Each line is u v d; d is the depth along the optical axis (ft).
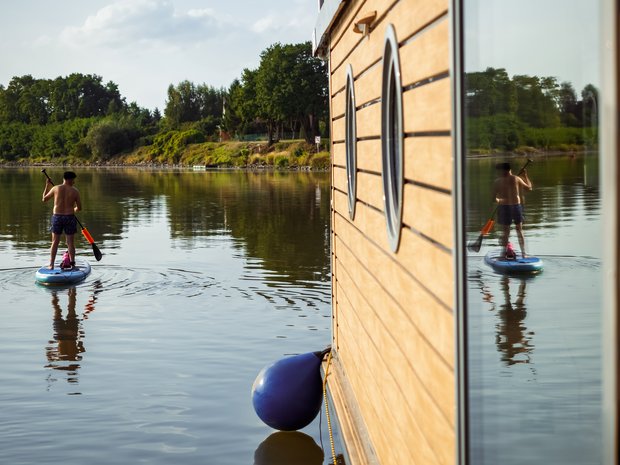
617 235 4.90
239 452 17.95
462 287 7.59
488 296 7.15
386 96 12.24
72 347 27.53
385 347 12.94
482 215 7.09
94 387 22.86
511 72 6.61
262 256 48.73
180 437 18.81
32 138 359.05
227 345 27.40
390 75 11.80
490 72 6.89
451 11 7.63
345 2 16.60
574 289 6.56
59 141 349.82
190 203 93.09
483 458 7.31
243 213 78.48
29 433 19.15
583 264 6.51
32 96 414.21
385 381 13.01
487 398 7.19
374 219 14.07
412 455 10.65
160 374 24.03
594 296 6.49
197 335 28.91
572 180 6.32
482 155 7.05
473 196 7.20
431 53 8.82
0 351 27.07
